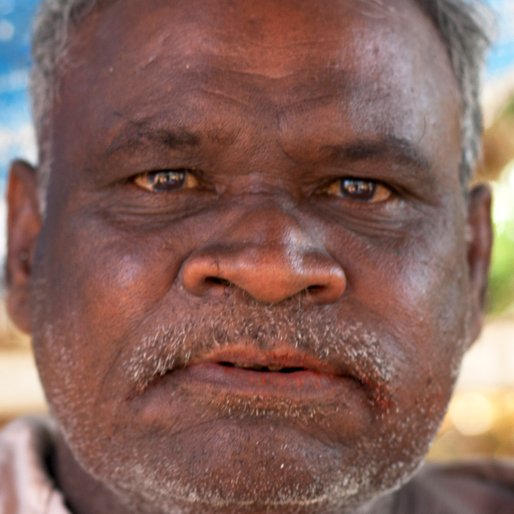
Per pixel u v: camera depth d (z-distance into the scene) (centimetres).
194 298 124
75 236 139
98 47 142
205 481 121
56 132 151
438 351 141
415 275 138
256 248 120
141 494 134
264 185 132
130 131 133
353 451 128
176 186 137
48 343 143
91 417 134
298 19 134
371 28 138
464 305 150
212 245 124
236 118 129
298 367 125
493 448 425
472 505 195
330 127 131
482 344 388
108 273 133
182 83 131
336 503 132
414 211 144
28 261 169
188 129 130
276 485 121
